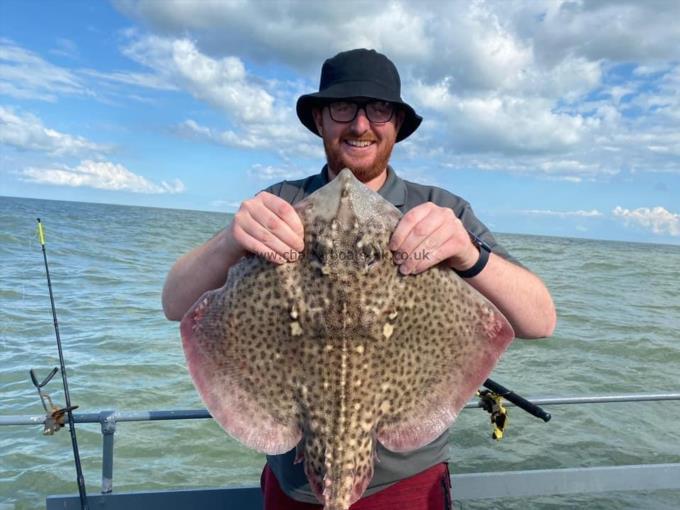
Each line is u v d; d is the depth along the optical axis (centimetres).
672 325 563
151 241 1242
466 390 83
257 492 146
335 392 78
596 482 160
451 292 84
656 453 251
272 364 81
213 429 263
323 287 79
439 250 80
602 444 258
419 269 80
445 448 104
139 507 141
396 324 80
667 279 1098
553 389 343
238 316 82
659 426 280
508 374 370
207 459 238
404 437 81
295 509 99
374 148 102
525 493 157
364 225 81
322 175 110
